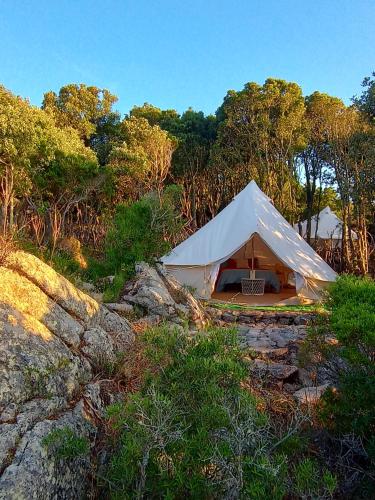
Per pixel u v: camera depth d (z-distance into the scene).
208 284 10.44
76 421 2.72
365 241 16.36
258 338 6.34
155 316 5.99
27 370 2.73
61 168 14.56
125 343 4.14
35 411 2.58
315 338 3.93
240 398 2.51
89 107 24.42
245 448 2.35
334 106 19.55
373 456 2.87
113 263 7.54
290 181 21.33
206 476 2.31
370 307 3.47
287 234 11.07
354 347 3.38
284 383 4.46
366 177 14.46
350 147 15.78
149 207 7.93
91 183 16.03
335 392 3.48
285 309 9.11
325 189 26.27
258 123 22.03
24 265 3.59
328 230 21.86
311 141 21.56
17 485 2.11
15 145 11.79
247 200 11.68
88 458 2.57
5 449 2.25
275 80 22.75
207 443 2.34
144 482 2.24
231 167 23.53
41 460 2.28
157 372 3.02
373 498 2.83
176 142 24.31
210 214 25.22
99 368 3.50
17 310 3.15
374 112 11.10
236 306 9.39
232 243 10.52
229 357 2.80
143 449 2.29
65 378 2.98
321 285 10.02
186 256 10.73
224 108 23.30
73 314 3.78
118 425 2.44
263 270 11.99
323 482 2.40
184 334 3.03
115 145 22.03
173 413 2.42
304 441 3.07
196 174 24.19
